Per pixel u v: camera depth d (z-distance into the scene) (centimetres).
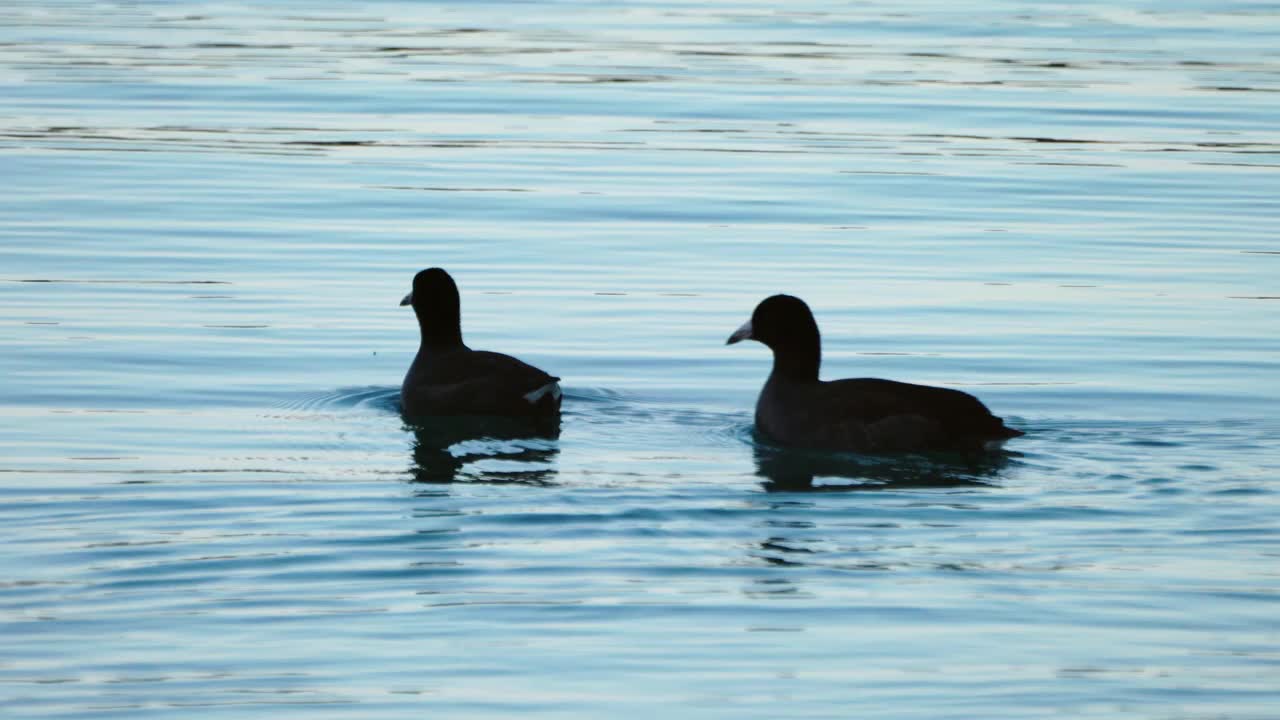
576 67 3638
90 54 3706
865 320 1973
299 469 1428
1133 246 2323
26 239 2288
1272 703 978
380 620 1092
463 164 2791
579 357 1830
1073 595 1133
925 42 4000
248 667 1023
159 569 1179
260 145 2900
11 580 1156
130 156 2798
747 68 3656
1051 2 4725
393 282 2123
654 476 1404
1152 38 4088
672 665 1027
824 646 1054
